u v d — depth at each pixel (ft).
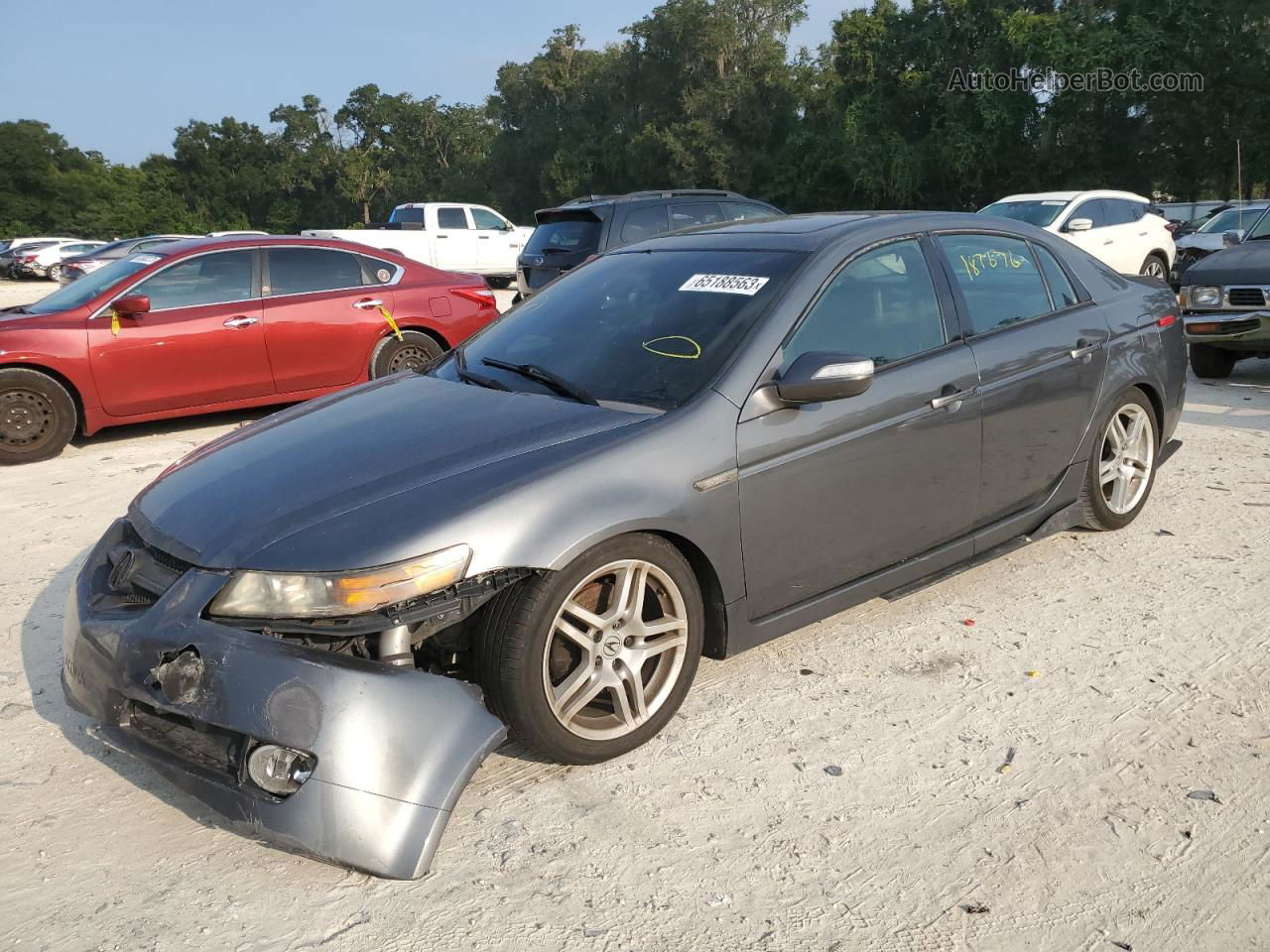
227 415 29.32
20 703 11.68
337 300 27.09
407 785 8.16
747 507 10.50
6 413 23.56
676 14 167.53
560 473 9.39
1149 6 111.86
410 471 9.62
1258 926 7.64
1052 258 14.61
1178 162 118.11
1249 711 10.65
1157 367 15.55
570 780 9.78
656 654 10.20
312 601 8.48
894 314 12.21
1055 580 14.29
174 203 315.58
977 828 8.91
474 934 7.79
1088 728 10.46
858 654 12.30
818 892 8.16
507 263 79.20
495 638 9.13
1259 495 17.74
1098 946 7.50
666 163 170.81
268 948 7.70
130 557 9.80
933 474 12.24
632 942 7.65
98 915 8.11
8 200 304.09
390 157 297.53
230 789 8.38
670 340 11.39
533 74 222.07
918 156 125.80
